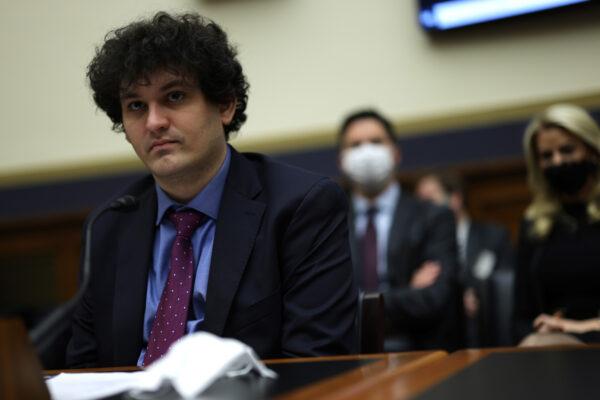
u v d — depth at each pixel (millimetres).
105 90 1424
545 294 2312
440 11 4207
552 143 2355
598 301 2229
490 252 3773
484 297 2320
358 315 1345
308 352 1275
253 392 778
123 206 1177
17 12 4922
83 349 1452
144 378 802
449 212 2725
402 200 2793
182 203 1442
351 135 2896
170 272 1392
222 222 1391
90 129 4828
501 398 680
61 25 4844
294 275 1368
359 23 4453
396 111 4367
